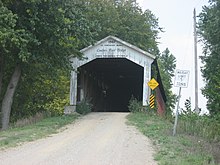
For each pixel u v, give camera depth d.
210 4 31.42
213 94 22.36
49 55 24.67
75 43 25.02
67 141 14.64
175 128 15.77
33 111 31.41
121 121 22.31
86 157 11.34
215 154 12.10
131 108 29.94
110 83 50.00
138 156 11.55
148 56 28.31
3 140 14.67
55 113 27.38
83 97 32.12
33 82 31.08
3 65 24.84
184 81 15.71
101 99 44.22
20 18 22.12
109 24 44.12
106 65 37.09
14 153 12.04
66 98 31.98
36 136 15.92
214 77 23.56
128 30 46.09
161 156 11.31
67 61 25.72
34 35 22.23
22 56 20.86
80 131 17.86
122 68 39.53
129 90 51.81
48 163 10.43
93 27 26.50
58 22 22.84
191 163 10.23
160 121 21.56
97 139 15.14
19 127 19.78
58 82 32.03
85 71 33.31
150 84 27.22
